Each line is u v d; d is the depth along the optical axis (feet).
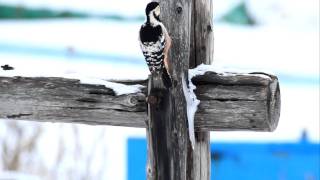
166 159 21.65
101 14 118.52
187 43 21.76
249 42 108.99
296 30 115.75
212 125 21.94
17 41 103.24
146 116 22.16
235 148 42.50
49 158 54.29
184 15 21.72
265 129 21.79
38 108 23.15
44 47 101.50
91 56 98.73
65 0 117.91
